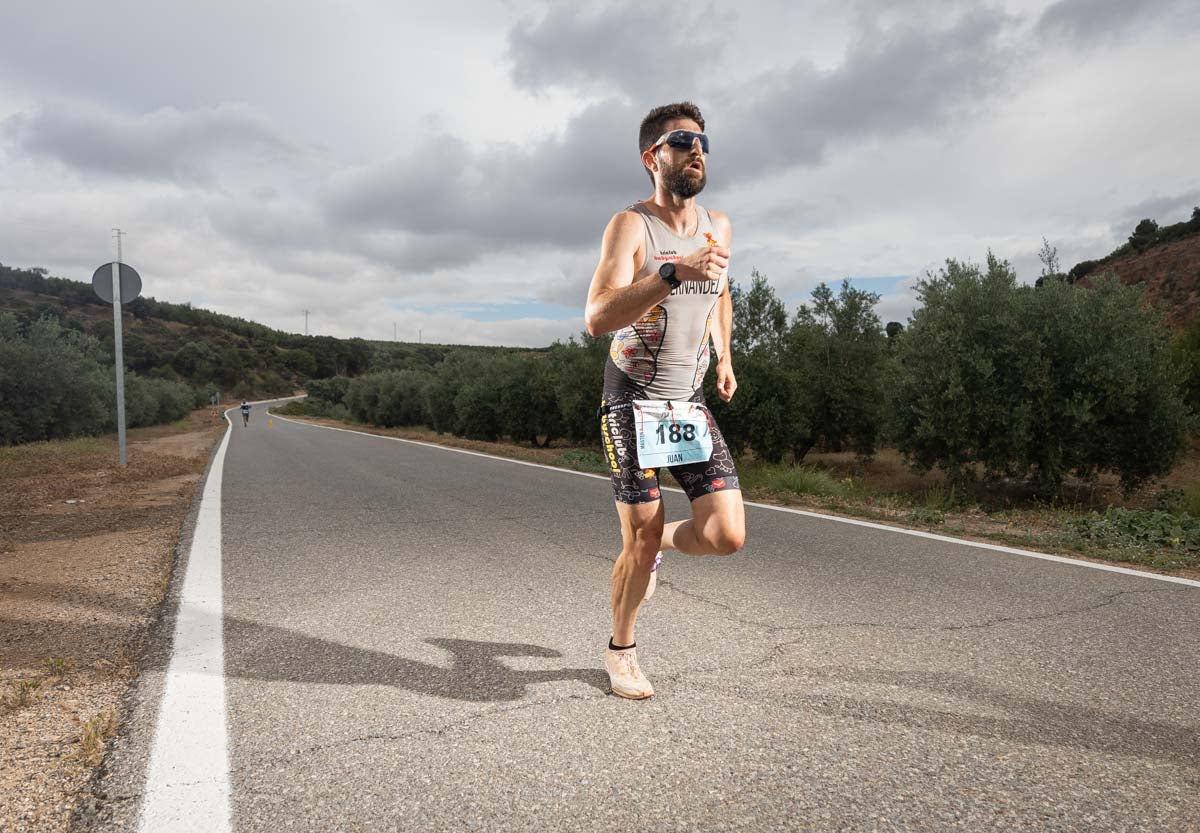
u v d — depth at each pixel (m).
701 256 1.81
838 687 2.45
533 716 2.21
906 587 3.90
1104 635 3.05
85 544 5.23
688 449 2.33
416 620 3.24
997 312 10.43
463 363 34.81
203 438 26.86
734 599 3.63
